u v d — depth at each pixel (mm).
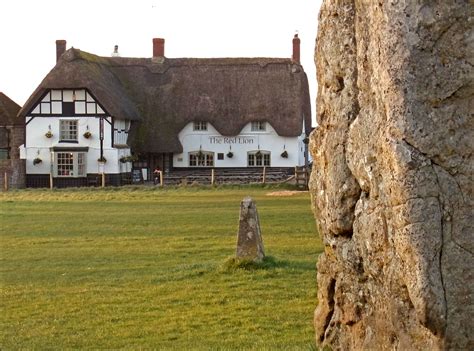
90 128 71625
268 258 22047
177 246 27047
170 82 81750
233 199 46531
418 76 6387
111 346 14516
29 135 71875
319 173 8820
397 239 6535
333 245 8328
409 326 6809
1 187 68125
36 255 25891
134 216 37062
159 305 17844
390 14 6473
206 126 79312
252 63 82625
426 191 6348
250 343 14016
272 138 78875
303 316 16188
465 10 6348
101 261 24422
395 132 6457
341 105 8117
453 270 6316
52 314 17375
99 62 79000
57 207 42469
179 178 69688
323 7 8492
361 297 8031
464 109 6391
